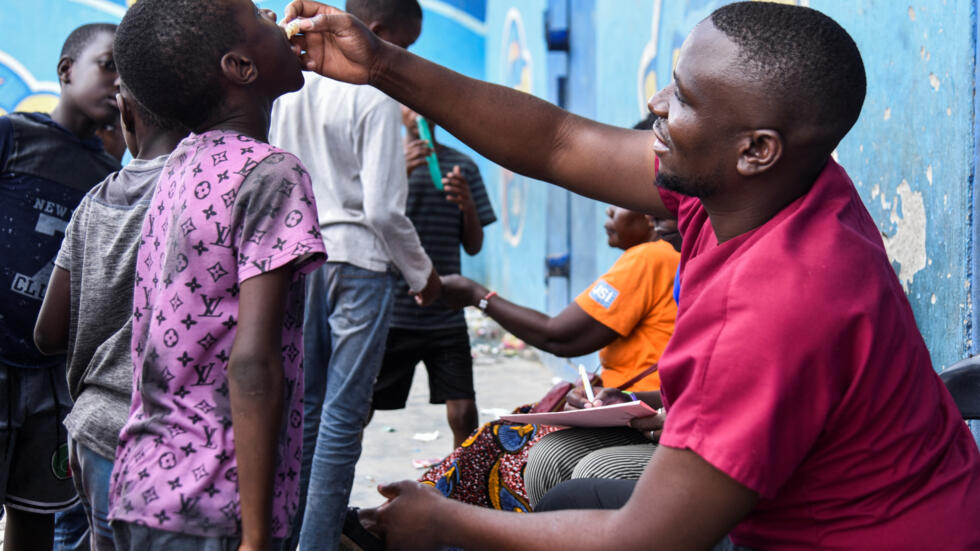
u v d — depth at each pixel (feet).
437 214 12.73
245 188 4.82
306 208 4.83
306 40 5.82
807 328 3.80
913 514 4.13
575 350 8.48
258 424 4.59
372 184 9.17
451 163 13.37
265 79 5.26
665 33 13.56
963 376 5.38
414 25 10.46
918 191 7.02
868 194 7.91
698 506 3.84
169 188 5.10
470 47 36.70
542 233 23.80
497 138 6.06
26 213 7.62
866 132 7.90
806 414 3.86
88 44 7.68
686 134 4.17
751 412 3.78
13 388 7.63
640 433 7.50
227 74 5.04
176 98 5.07
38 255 7.66
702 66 4.07
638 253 8.28
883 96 7.54
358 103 9.23
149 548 4.67
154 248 5.10
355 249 9.23
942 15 6.57
